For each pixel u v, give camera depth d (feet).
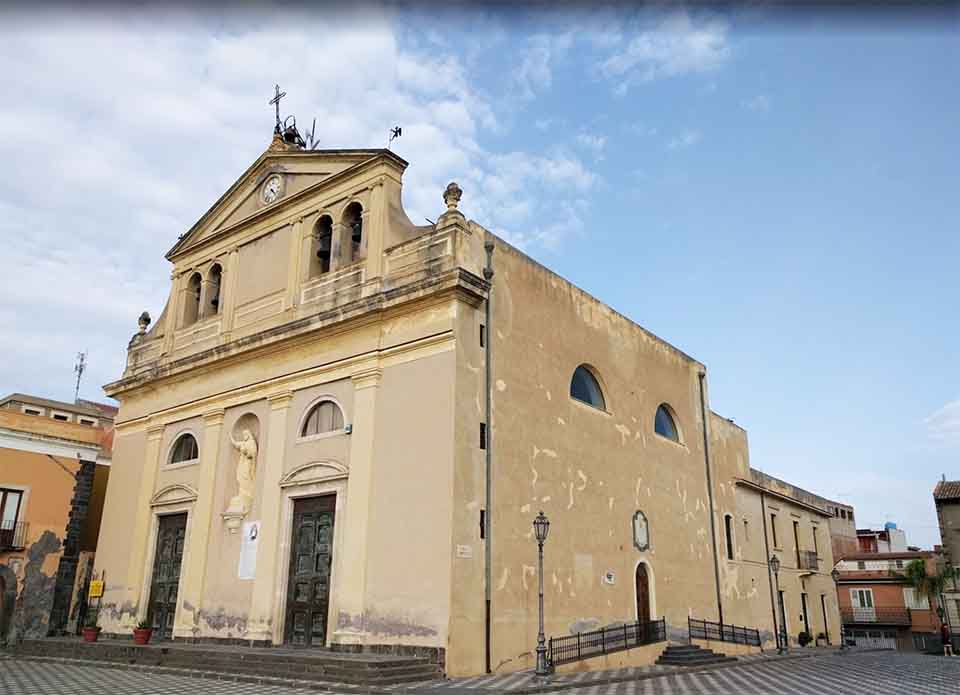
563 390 71.26
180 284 90.07
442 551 54.60
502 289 65.57
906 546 213.46
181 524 78.48
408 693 43.91
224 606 68.64
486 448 59.67
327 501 64.54
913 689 52.37
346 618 58.18
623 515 76.28
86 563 92.02
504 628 57.41
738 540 100.78
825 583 127.13
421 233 64.95
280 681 49.49
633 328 86.99
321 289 71.26
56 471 90.84
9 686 48.34
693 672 65.62
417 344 60.95
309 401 68.18
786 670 69.05
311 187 75.51
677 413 92.84
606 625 69.51
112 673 56.80
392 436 60.49
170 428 83.41
